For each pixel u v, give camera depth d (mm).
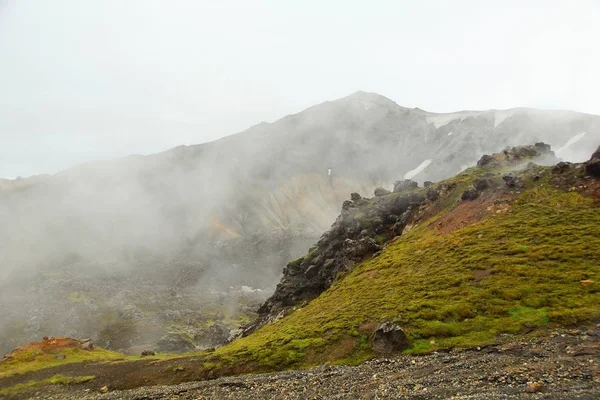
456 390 28047
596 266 50562
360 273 86500
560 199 74625
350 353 49906
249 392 41906
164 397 47031
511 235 67562
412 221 108438
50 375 85000
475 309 48750
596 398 22344
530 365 30297
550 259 55562
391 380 34500
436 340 45094
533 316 43750
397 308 55125
